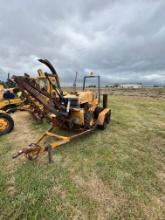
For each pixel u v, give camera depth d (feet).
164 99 59.67
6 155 11.40
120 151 12.30
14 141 13.98
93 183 8.48
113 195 7.66
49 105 11.82
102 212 6.69
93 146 13.05
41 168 9.75
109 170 9.70
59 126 14.26
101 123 16.38
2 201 7.11
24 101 20.98
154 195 7.75
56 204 7.02
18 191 7.73
